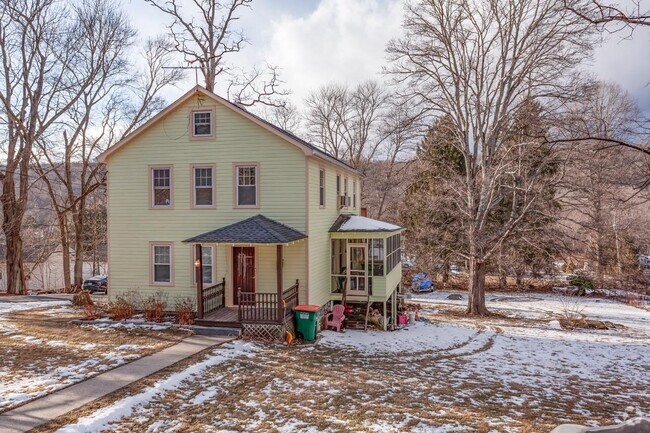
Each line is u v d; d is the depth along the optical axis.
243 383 9.77
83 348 12.12
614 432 6.50
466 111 23.80
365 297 18.16
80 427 7.10
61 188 36.81
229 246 16.25
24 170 25.66
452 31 22.70
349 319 18.56
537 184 22.73
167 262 16.81
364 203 44.28
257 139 16.11
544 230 27.47
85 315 16.22
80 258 28.73
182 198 16.66
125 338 13.24
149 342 12.80
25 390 8.80
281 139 15.94
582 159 19.66
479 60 23.12
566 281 35.56
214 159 16.41
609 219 32.03
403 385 10.37
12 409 7.88
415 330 18.45
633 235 32.09
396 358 13.23
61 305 20.16
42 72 25.42
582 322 21.00
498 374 12.24
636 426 6.45
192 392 9.08
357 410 8.49
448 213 32.12
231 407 8.43
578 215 36.47
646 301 28.64
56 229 36.94
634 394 10.85
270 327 13.73
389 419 8.09
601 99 27.16
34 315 17.06
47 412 7.75
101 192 36.50
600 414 9.09
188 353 11.70
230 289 16.25
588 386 11.46
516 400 9.81
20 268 26.31
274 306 15.66
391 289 19.39
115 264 17.14
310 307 14.84
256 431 7.43
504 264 30.81
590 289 31.92
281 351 12.69
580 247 33.56
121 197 17.08
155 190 16.94
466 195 25.48
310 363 11.67
